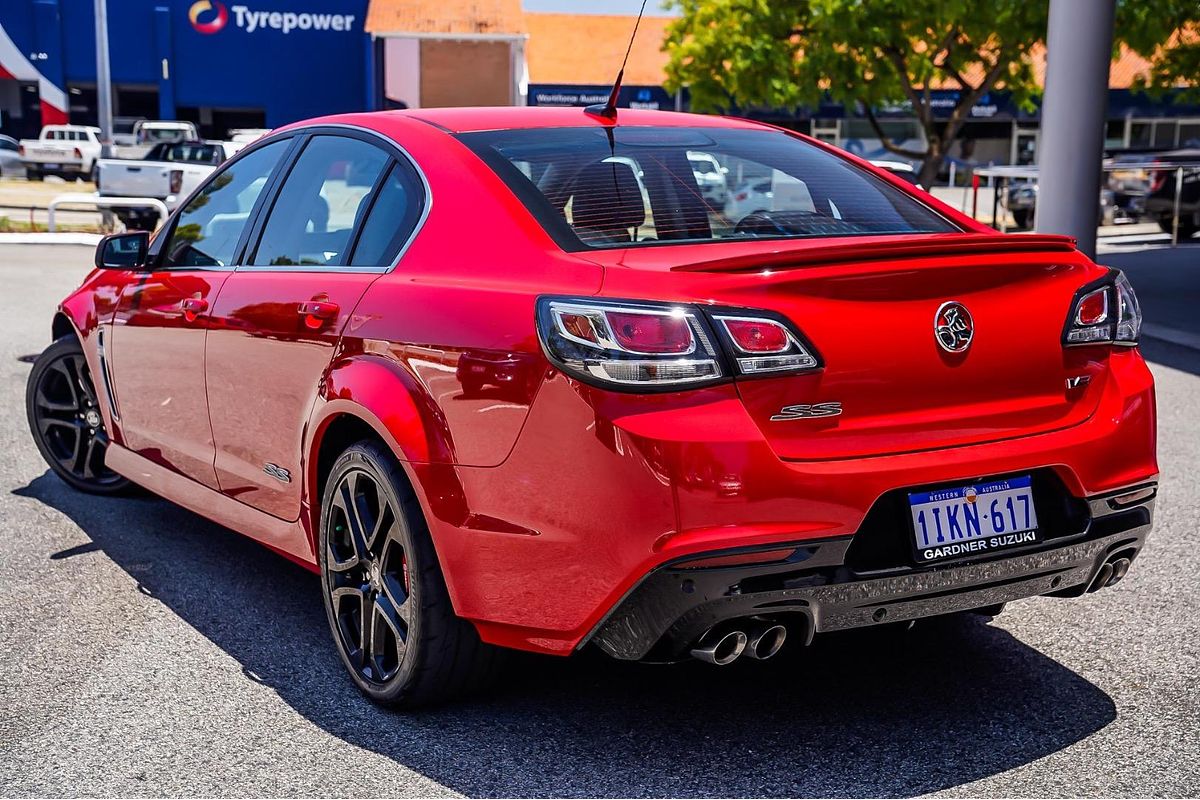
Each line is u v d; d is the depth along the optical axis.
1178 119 42.66
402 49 40.91
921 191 3.67
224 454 3.90
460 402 2.84
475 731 3.03
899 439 2.72
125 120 44.88
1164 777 2.77
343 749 2.94
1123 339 3.09
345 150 3.68
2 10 43.91
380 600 3.13
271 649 3.58
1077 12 10.05
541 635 2.78
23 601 3.97
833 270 2.66
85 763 2.86
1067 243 3.06
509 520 2.76
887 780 2.77
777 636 2.68
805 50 20.86
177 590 4.09
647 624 2.60
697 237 3.04
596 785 2.76
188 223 4.32
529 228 2.98
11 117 45.75
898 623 2.88
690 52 22.20
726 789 2.73
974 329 2.81
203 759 2.88
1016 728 3.03
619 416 2.55
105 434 5.09
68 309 4.93
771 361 2.58
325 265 3.51
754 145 3.64
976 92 21.30
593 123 3.57
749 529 2.54
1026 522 2.86
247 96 45.50
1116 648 3.56
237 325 3.71
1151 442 3.09
